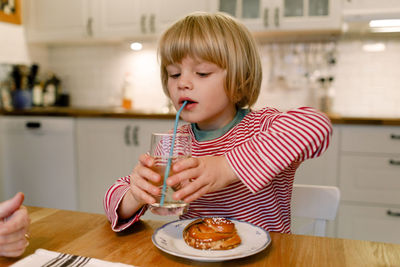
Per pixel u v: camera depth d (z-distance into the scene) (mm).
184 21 792
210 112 777
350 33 2365
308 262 516
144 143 2215
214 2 2268
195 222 603
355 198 1904
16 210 551
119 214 670
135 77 2818
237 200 822
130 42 2637
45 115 2396
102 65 2904
